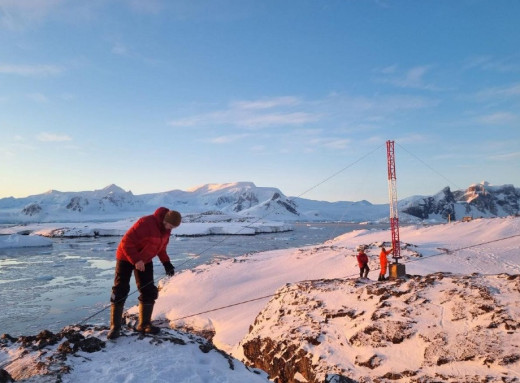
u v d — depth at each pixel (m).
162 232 4.25
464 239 40.84
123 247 4.13
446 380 8.71
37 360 3.60
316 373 10.77
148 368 3.47
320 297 14.77
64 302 29.75
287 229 163.75
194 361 3.81
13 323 24.06
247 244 84.06
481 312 10.41
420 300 11.95
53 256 66.50
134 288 34.41
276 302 16.05
